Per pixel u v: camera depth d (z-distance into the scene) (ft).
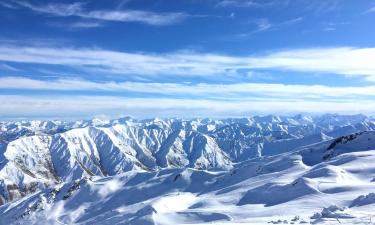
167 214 506.48
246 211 429.79
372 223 188.34
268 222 257.75
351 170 529.04
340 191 418.72
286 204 403.75
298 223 229.04
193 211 490.49
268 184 539.29
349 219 211.20
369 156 586.45
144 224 491.72
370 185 416.67
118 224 531.50
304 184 458.09
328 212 242.99
